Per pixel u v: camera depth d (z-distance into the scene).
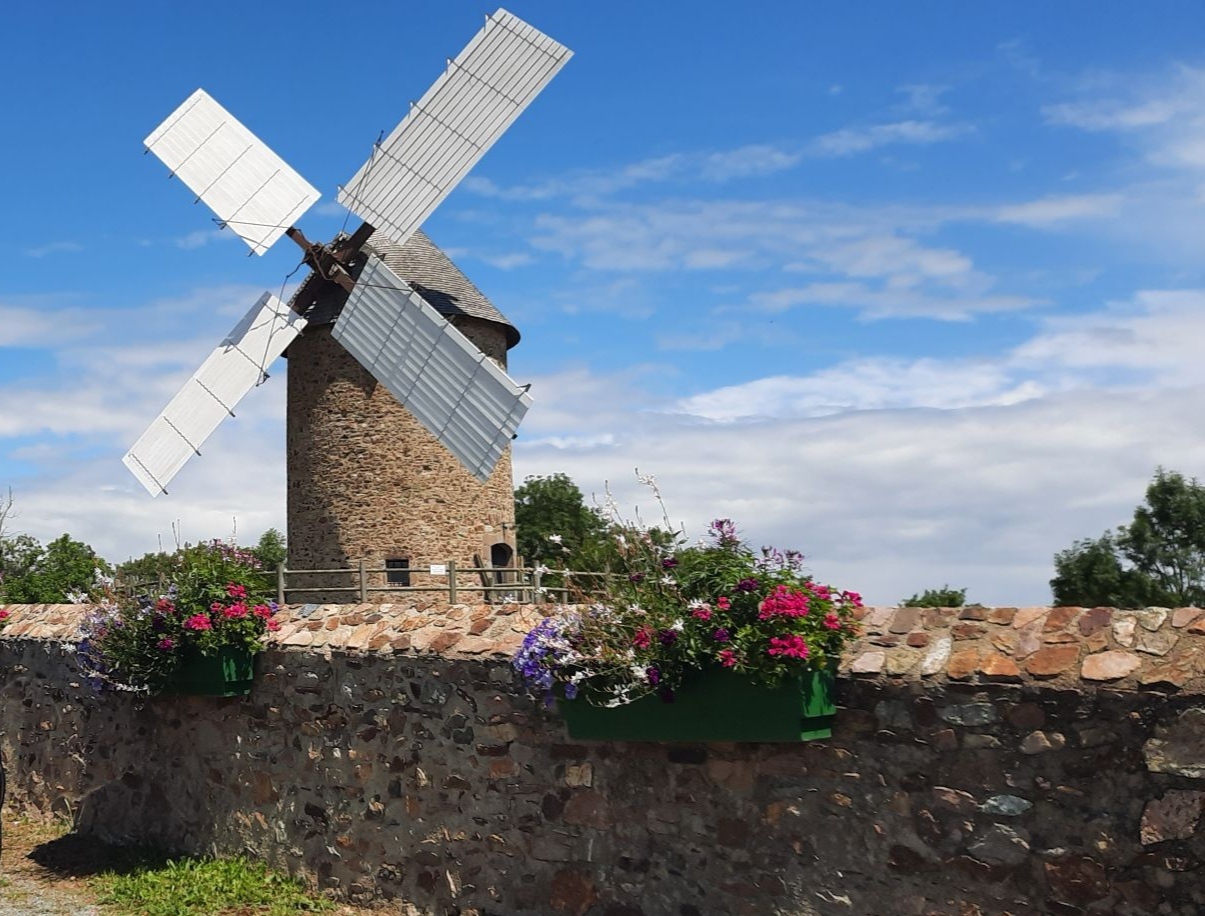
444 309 20.39
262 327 19.09
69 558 36.12
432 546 20.62
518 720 8.25
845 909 6.58
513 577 21.56
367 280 18.80
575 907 7.82
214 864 10.45
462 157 18.19
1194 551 29.67
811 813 6.75
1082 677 5.81
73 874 10.89
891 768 6.46
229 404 18.52
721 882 7.11
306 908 9.36
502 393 17.02
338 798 9.59
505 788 8.31
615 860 7.65
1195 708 5.46
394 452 20.61
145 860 10.91
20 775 13.52
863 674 6.57
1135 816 5.64
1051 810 5.91
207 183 18.98
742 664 6.47
